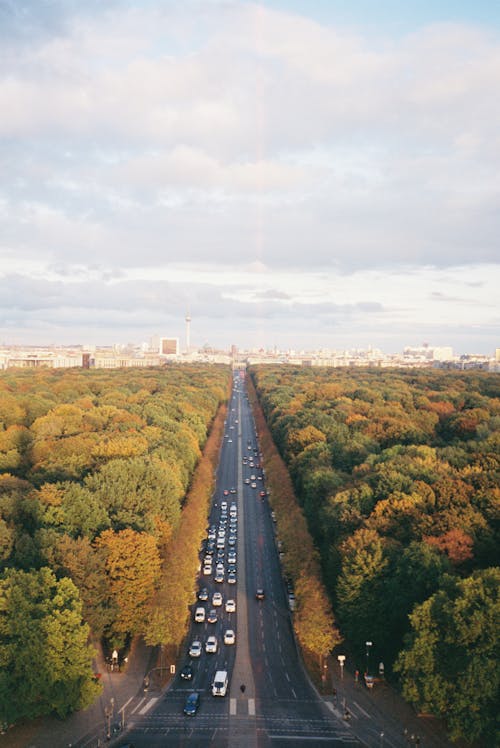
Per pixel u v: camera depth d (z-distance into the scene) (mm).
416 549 163250
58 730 142125
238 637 189875
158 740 138750
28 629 137750
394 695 157000
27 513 194125
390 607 161250
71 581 151625
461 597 138625
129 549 173875
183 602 179375
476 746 136375
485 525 180625
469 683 128250
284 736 140875
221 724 145375
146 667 171125
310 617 168875
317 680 163875
